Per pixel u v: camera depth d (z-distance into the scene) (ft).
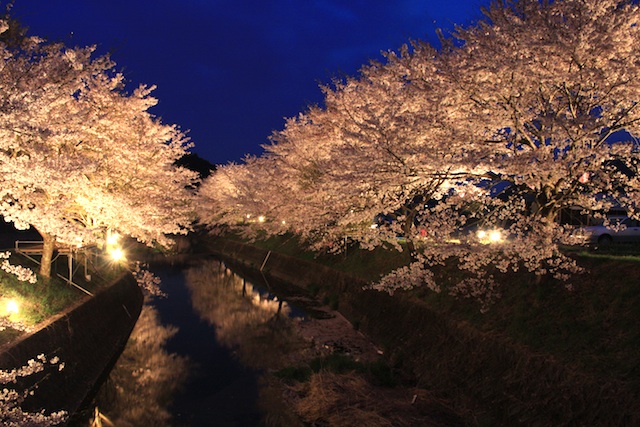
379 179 36.55
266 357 51.03
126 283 67.92
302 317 68.74
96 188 44.75
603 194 41.29
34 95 30.30
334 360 44.83
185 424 35.53
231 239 164.86
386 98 45.29
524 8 34.35
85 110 38.60
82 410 35.60
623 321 28.91
